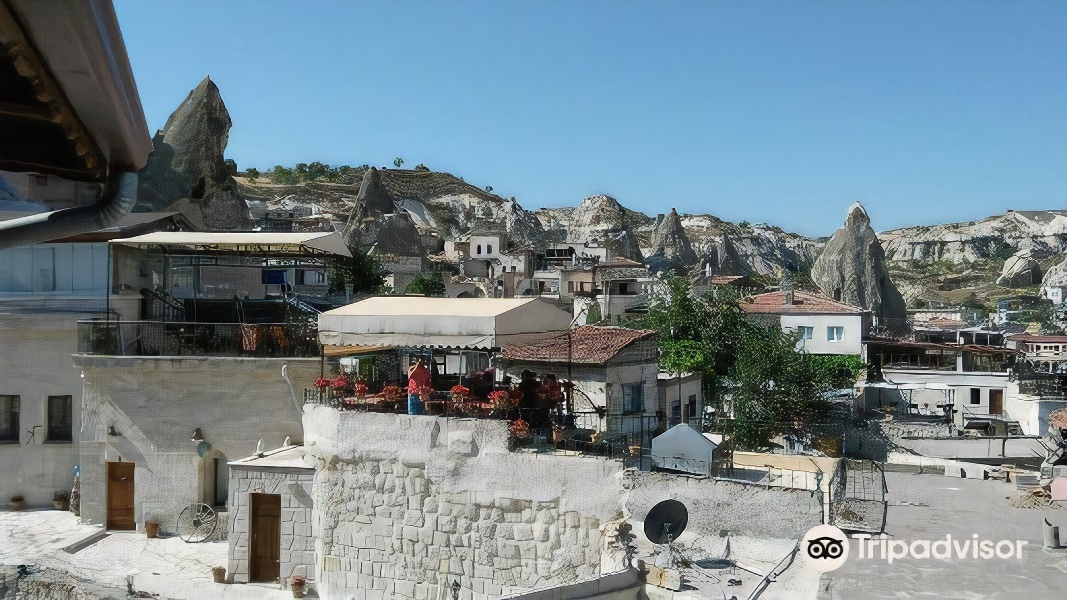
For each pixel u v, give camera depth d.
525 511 20.95
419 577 22.05
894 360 64.69
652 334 29.36
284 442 28.67
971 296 169.12
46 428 31.44
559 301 89.88
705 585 17.33
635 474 19.97
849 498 23.39
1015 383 55.78
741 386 47.56
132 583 24.38
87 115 4.45
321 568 23.47
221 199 69.31
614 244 160.75
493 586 21.11
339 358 29.73
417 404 22.73
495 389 23.92
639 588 17.88
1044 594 16.12
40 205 18.38
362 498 22.95
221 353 29.34
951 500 23.98
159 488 29.05
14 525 29.44
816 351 65.31
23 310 30.92
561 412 24.12
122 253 31.42
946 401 57.19
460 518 21.62
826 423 46.59
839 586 16.69
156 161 66.38
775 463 28.09
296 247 30.50
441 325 22.53
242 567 24.61
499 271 122.19
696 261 194.62
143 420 29.28
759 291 103.31
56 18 3.37
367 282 51.66
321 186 187.38
